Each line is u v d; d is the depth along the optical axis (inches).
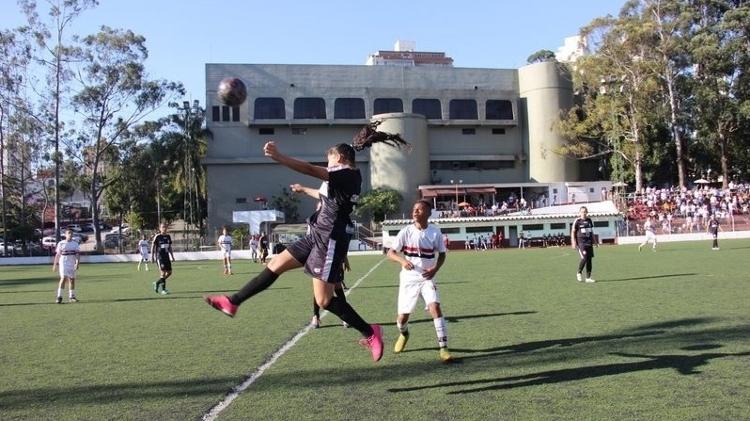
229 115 2465.6
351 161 221.3
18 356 315.9
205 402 218.4
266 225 1926.7
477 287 623.5
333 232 213.0
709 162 2534.5
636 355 274.2
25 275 1177.4
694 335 317.4
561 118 2516.0
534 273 792.9
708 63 2207.2
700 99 2235.5
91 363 293.9
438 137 2600.9
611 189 2522.1
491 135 2647.6
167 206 2962.6
